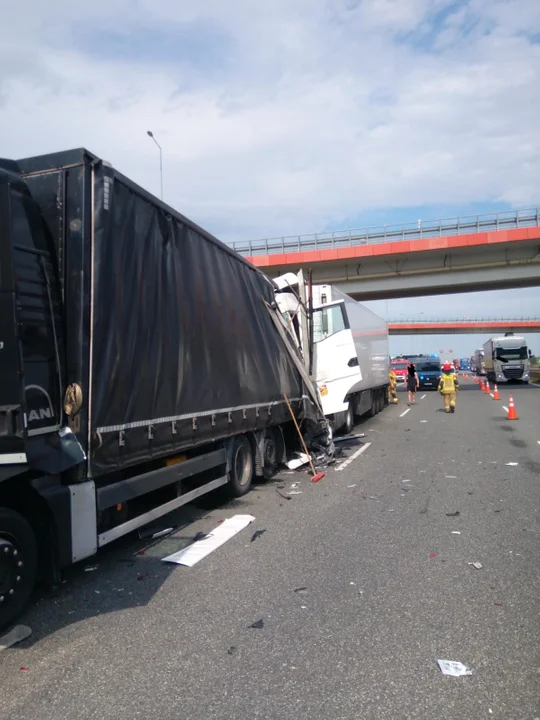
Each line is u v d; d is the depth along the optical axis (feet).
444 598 15.98
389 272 124.47
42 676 12.14
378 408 76.59
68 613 15.40
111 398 17.10
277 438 34.68
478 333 284.61
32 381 14.56
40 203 16.31
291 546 20.98
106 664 12.62
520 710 10.70
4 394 13.84
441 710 10.71
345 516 25.11
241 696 11.27
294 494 29.76
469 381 196.03
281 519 24.89
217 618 14.94
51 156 16.52
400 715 10.57
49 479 15.20
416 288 126.62
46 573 15.39
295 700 11.10
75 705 11.05
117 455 17.38
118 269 17.75
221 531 22.85
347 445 47.65
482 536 21.72
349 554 19.94
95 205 16.65
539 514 24.64
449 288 131.34
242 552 20.39
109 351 17.04
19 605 14.40
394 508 26.32
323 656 12.84
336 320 41.81
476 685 11.56
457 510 25.67
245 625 14.49
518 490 29.32
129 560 19.77
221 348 25.58
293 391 35.29
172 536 22.71
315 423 38.75
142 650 13.26
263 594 16.49
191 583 17.48
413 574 17.89
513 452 41.60
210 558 19.77
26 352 14.39
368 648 13.16
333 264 124.98
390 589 16.70
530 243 113.50
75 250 16.08
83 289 16.02
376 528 23.15
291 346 35.88
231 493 27.91
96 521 16.71
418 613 15.03
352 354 41.50
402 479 33.01
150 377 19.36
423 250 115.75
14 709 10.94
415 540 21.43
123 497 18.16
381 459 40.32
